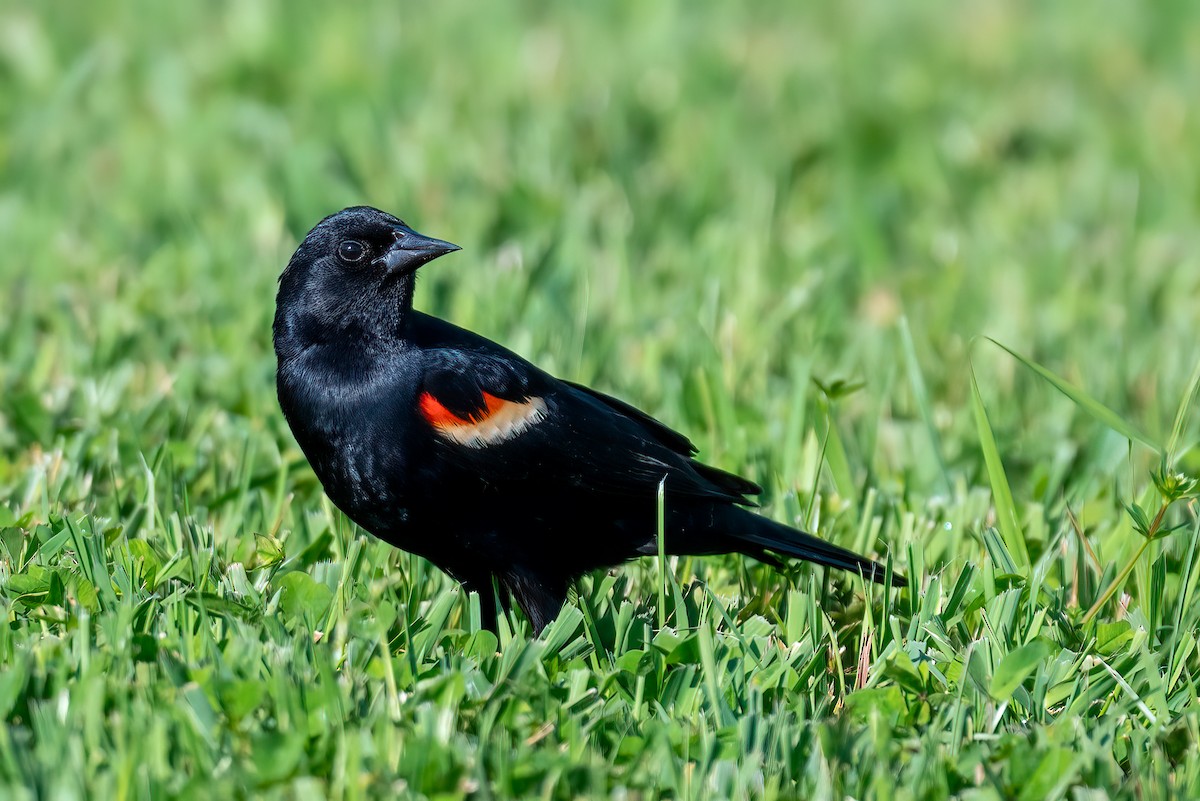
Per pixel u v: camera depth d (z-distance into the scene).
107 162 17.62
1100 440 10.88
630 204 16.48
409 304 8.24
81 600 7.53
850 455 10.86
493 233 15.70
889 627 7.99
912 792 6.32
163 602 7.50
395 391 8.12
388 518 8.34
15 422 10.16
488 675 7.28
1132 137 19.30
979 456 10.85
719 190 17.36
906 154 18.11
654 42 22.62
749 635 7.70
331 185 15.92
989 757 6.61
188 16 22.86
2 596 7.65
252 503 9.39
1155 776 6.43
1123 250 15.84
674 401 11.45
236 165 17.45
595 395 9.03
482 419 8.13
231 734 6.41
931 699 7.10
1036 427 11.94
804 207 17.34
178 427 10.52
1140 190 17.59
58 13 22.33
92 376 11.45
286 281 8.33
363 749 6.32
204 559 7.96
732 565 9.34
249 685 6.44
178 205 15.74
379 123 17.08
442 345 8.47
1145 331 14.06
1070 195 17.69
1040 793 6.39
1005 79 21.84
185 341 12.38
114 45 20.22
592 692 6.93
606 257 14.91
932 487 10.48
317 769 6.22
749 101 20.14
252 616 7.46
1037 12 25.02
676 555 8.75
